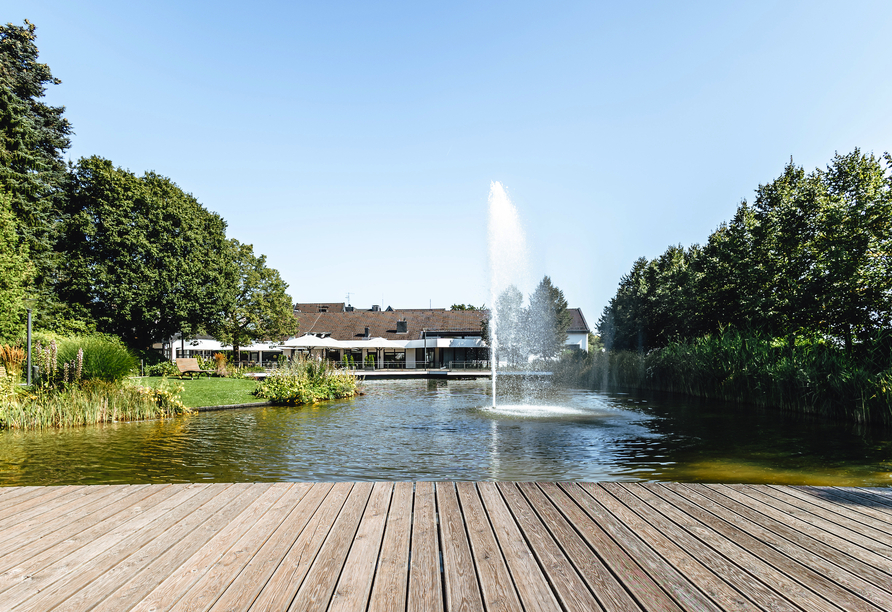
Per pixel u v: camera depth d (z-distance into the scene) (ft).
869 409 39.29
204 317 96.84
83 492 14.34
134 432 37.99
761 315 62.54
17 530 11.22
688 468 25.30
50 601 7.93
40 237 83.46
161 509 12.76
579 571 9.14
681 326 86.79
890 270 50.31
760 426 38.83
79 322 82.17
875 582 8.70
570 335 158.92
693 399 60.64
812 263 59.67
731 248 71.15
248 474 24.88
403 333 157.07
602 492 14.47
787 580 8.78
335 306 196.95
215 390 62.03
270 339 122.62
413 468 25.71
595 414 46.39
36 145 87.20
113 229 88.12
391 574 9.00
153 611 7.63
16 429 39.19
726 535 11.00
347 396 66.74
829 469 25.08
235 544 10.40
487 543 10.53
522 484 15.35
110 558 9.65
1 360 52.60
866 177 55.21
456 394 70.85
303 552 10.00
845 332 53.67
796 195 63.41
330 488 14.79
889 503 13.38
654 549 10.19
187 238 98.43
